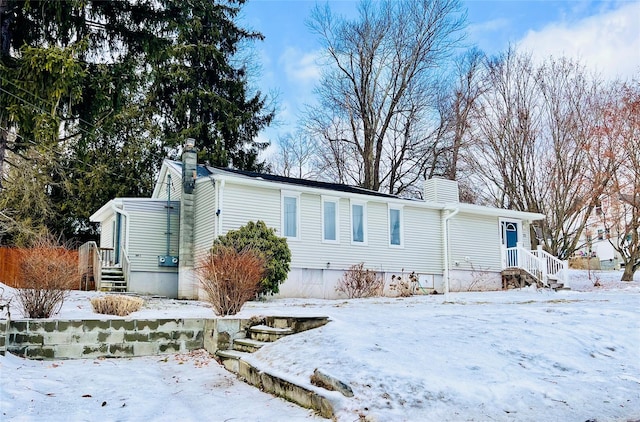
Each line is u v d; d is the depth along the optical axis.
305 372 5.88
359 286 19.23
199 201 19.16
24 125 14.20
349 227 20.28
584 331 7.28
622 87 24.61
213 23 33.62
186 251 18.89
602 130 24.44
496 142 28.22
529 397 5.21
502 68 28.31
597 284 23.09
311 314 8.51
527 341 6.79
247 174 21.11
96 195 28.58
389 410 4.79
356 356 5.90
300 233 19.02
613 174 24.44
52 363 7.69
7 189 24.94
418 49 33.50
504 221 24.84
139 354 8.41
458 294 19.64
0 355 7.25
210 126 32.19
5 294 11.70
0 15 14.72
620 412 5.01
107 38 16.94
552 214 26.47
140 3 16.97
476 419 4.71
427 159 34.09
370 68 34.31
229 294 9.57
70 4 14.98
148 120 31.09
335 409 4.92
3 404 5.27
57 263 9.09
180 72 31.27
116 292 17.94
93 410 5.43
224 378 6.96
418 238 22.17
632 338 7.09
